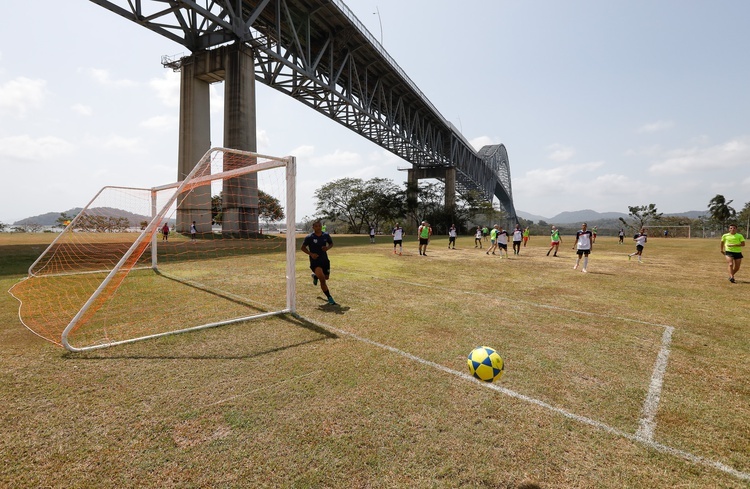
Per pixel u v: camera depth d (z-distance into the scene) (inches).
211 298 258.7
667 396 119.6
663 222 2839.6
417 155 2502.5
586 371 138.7
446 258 608.7
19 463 82.6
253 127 1127.0
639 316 223.1
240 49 1101.7
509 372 136.3
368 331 184.1
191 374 130.7
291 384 123.3
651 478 80.6
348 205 2667.3
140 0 927.0
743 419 106.3
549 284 340.8
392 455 86.7
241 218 1037.8
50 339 167.0
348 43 1438.2
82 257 529.0
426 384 124.4
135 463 83.0
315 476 79.3
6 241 904.3
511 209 5551.2
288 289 220.7
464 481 78.6
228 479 78.1
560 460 86.2
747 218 2395.4
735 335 186.2
